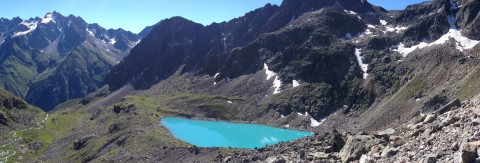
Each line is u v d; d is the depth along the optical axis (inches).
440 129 1382.9
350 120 7662.4
